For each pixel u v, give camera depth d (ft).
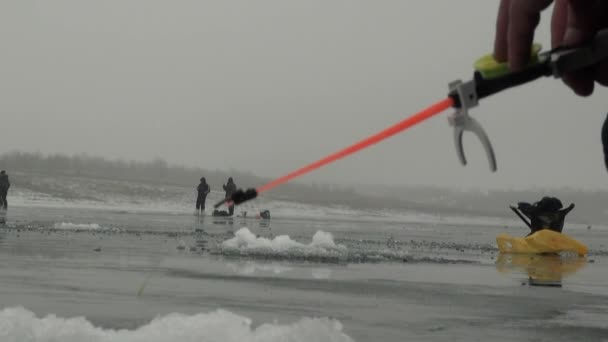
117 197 212.84
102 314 18.61
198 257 38.60
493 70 6.21
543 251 52.90
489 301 24.38
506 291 27.68
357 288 26.89
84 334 13.65
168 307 20.24
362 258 41.60
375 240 68.85
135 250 42.50
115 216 110.22
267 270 32.91
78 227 66.08
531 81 6.38
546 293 27.48
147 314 18.79
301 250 42.19
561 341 17.17
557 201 54.08
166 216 124.06
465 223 192.03
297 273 32.01
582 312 22.33
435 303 23.40
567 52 6.36
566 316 21.33
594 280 33.58
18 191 203.21
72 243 46.73
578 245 52.75
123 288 24.34
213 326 14.05
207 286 25.81
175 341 13.52
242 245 43.42
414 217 233.76
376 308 21.75
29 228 62.44
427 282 30.19
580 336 17.93
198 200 144.25
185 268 32.53
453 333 17.74
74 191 219.00
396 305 22.57
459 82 6.23
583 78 6.63
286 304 21.88
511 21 6.22
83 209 141.28
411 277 32.22
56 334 13.55
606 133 7.32
